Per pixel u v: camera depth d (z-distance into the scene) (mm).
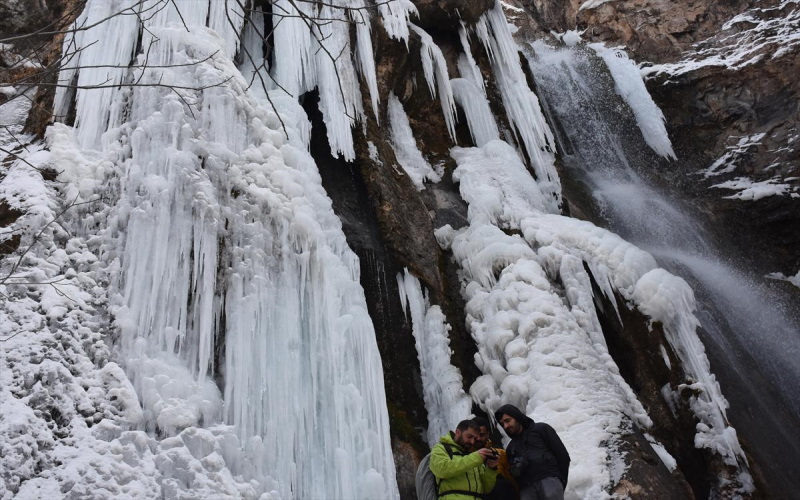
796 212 13336
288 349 6363
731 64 15195
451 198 10211
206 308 6086
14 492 4652
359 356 6762
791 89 14578
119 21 7969
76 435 5105
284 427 5988
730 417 8906
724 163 14773
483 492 5320
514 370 7371
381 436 6445
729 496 7516
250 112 7582
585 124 15164
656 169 14859
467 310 8492
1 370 5234
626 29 17531
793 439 9023
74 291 5910
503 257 8680
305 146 8312
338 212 8547
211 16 8719
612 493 5984
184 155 6676
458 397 7539
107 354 5684
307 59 9258
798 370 10562
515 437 5602
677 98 15586
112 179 6676
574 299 8336
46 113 8109
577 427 6566
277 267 6711
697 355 8273
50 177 6688
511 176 10367
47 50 9305
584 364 7281
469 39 12242
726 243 13320
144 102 7152
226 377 5887
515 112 12125
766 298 11961
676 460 7719
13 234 6098
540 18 19719
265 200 6953
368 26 10188
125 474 4996
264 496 5352
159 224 6242
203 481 5145
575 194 12852
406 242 8695
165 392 5566
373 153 9250
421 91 11289
